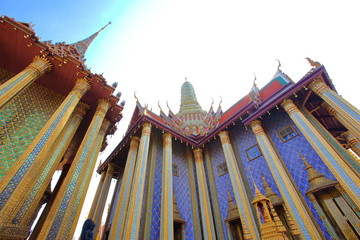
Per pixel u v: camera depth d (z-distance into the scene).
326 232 6.66
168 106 17.94
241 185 9.28
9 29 7.89
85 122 11.38
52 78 9.66
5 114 8.26
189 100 24.83
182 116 21.16
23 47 8.46
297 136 9.15
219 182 11.20
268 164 8.70
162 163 11.41
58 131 7.52
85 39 16.80
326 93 8.08
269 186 8.91
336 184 6.95
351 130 7.03
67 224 6.72
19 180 6.13
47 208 9.88
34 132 8.61
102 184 14.07
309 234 6.41
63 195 7.10
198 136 13.93
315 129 7.90
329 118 11.44
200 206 10.54
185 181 11.84
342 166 6.60
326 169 7.57
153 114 15.07
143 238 8.12
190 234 9.65
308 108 10.09
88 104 10.71
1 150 7.37
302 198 7.65
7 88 6.94
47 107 9.73
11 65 9.23
